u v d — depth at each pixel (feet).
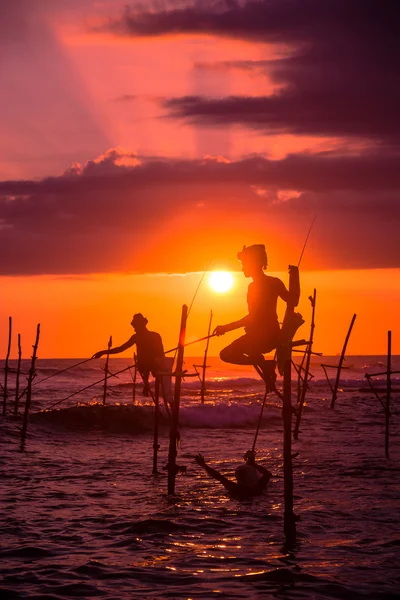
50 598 26.61
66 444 73.77
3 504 43.27
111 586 28.09
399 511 41.73
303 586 28.12
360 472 55.21
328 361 525.34
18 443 72.59
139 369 59.77
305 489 48.65
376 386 192.13
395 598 26.84
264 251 32.68
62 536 35.73
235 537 35.81
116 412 87.40
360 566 30.78
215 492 47.78
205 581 28.73
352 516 40.45
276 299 32.35
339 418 99.76
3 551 32.94
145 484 50.83
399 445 71.56
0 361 490.08
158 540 35.17
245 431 85.46
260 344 31.99
